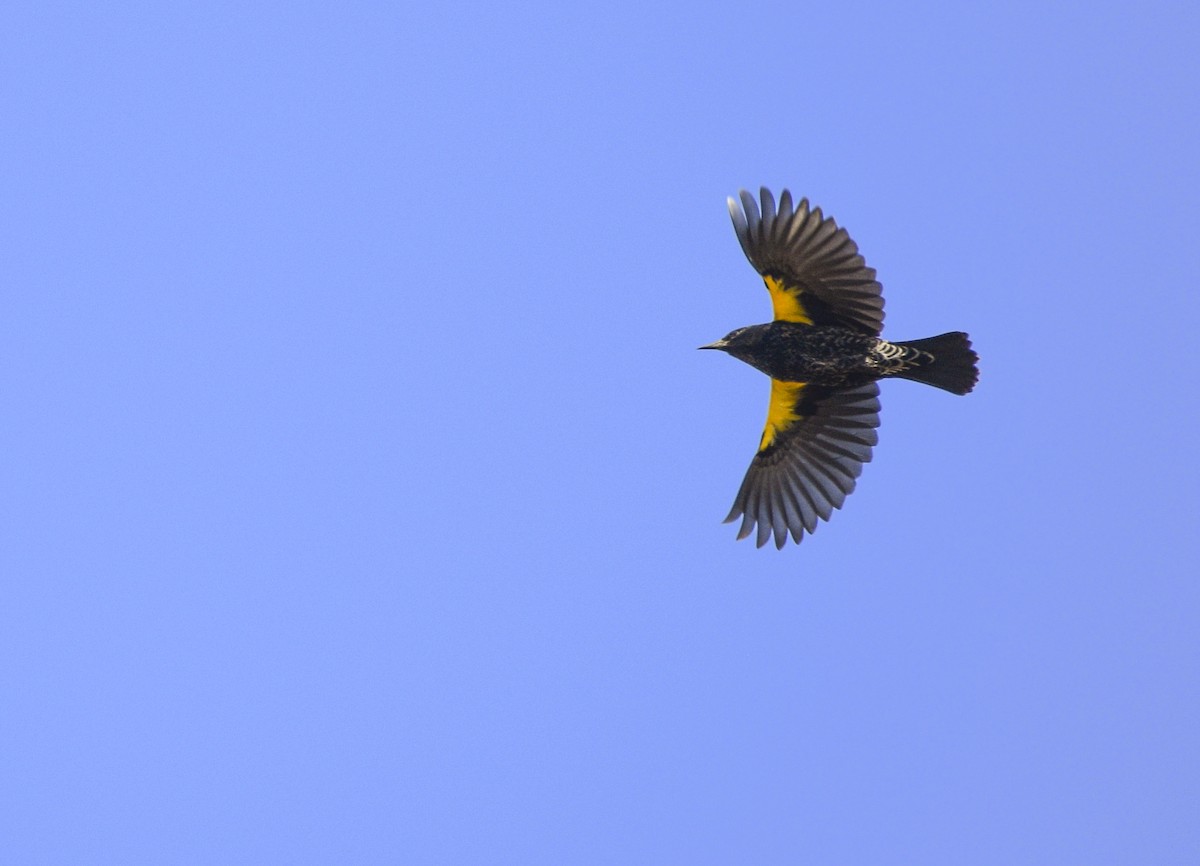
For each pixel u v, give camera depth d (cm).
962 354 1531
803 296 1563
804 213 1510
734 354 1614
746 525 1748
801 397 1672
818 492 1702
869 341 1550
